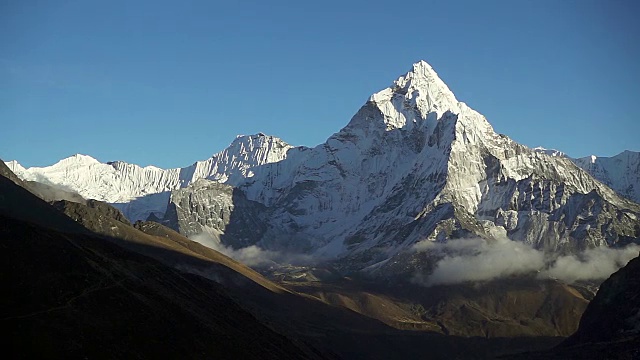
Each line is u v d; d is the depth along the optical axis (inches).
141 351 7130.9
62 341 6633.9
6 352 6259.8
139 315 7608.3
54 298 7145.7
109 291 7696.9
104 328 7091.5
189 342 7785.4
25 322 6653.5
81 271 7721.5
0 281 7052.2
